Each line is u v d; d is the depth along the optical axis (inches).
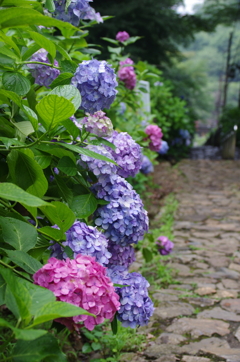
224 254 194.7
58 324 55.4
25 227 57.7
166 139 498.9
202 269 176.1
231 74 999.0
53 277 50.3
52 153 69.2
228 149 540.7
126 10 550.3
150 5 585.3
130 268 172.4
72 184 80.3
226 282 161.8
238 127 717.9
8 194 42.4
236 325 126.1
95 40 533.0
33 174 61.9
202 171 422.3
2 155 71.4
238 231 231.8
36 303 42.1
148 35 613.6
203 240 216.8
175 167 444.5
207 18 775.1
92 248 64.1
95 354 112.0
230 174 403.5
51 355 43.1
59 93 63.6
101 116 72.3
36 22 48.1
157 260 181.2
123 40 177.0
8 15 47.0
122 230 75.0
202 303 142.4
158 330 123.6
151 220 251.4
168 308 137.7
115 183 76.5
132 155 82.2
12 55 68.9
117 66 185.3
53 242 65.3
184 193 327.3
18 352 43.0
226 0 909.2
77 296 49.9
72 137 73.9
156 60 663.1
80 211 72.5
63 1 83.1
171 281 162.7
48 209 57.9
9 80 69.1
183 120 482.9
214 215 265.9
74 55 113.3
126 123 221.6
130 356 109.2
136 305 74.7
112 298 52.4
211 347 112.7
